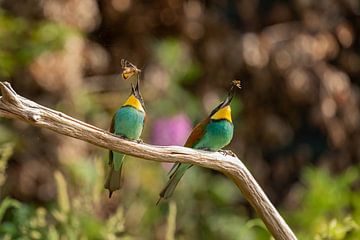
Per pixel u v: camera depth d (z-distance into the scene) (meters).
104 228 7.61
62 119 4.86
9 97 4.75
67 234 7.33
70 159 11.08
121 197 11.00
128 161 11.61
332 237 7.47
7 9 11.01
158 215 11.67
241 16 13.40
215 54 13.09
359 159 13.84
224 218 12.31
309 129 14.15
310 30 13.49
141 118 6.05
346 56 13.90
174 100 12.32
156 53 12.48
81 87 11.69
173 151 5.07
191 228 12.11
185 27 13.05
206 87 13.16
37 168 11.34
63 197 7.22
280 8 13.49
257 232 11.14
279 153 14.07
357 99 13.84
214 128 6.21
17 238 7.52
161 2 12.93
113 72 12.58
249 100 13.55
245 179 5.25
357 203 8.95
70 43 11.25
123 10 12.73
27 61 10.95
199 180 12.28
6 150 7.41
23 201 11.34
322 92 13.45
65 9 11.14
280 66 13.27
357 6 13.70
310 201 8.92
